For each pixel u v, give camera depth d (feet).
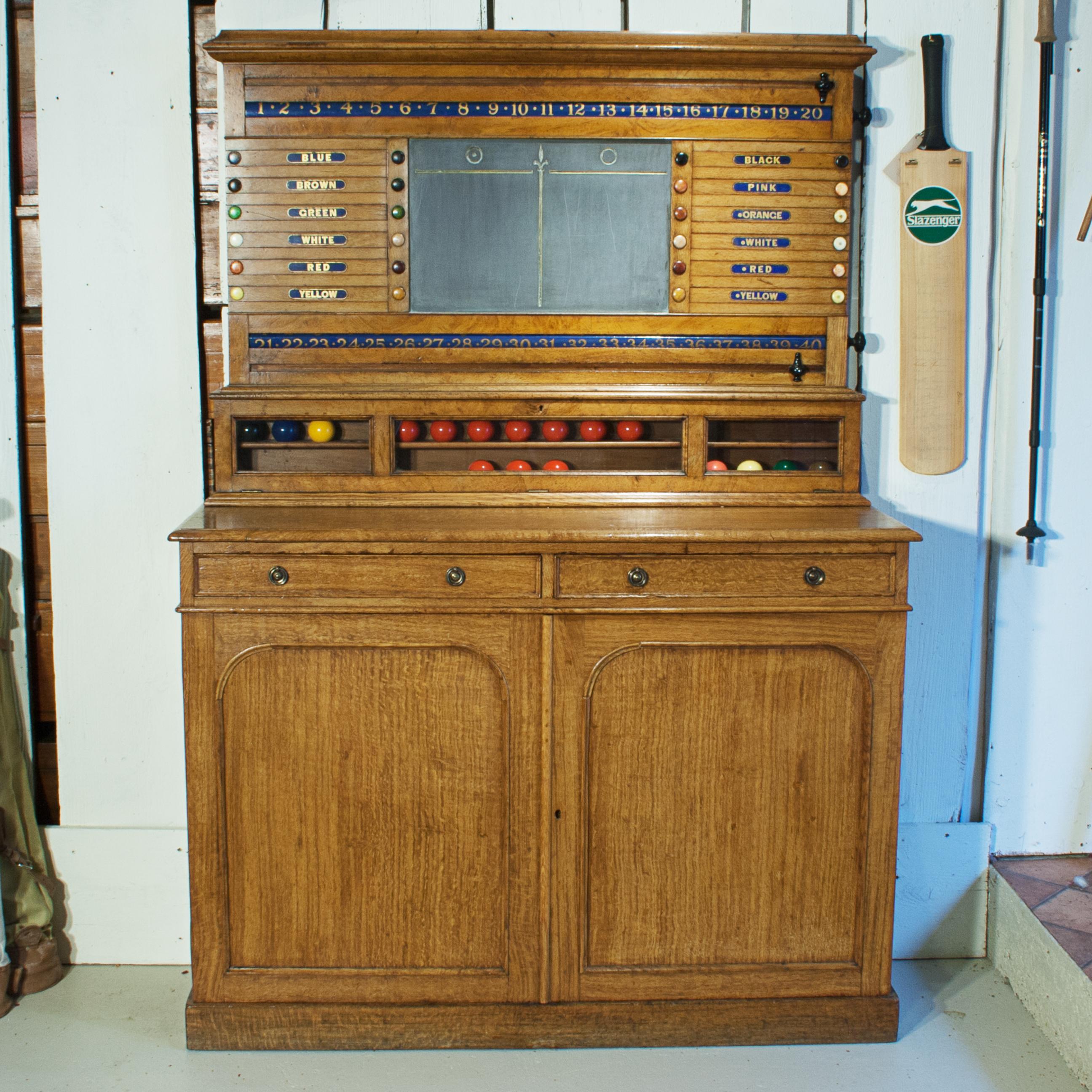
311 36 6.88
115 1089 6.37
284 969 6.66
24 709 7.77
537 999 6.73
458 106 6.96
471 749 6.44
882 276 7.57
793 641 6.38
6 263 7.43
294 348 7.14
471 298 7.13
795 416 7.16
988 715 8.03
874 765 6.51
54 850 7.77
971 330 7.67
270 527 6.26
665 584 6.29
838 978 6.78
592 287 7.15
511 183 7.04
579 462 7.30
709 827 6.57
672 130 7.02
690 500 7.09
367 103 6.94
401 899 6.59
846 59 6.90
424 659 6.35
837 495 7.16
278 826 6.49
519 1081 6.48
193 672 6.30
